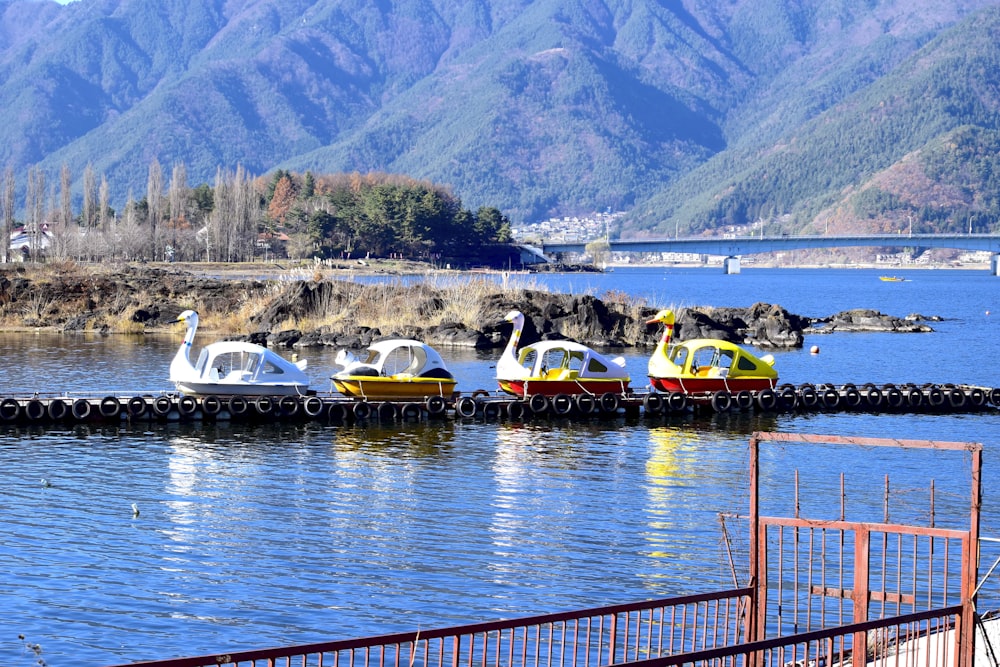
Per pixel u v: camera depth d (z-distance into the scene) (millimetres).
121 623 26453
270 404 53938
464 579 30000
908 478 42812
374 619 27078
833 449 48844
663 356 61281
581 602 28344
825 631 18203
